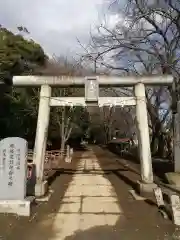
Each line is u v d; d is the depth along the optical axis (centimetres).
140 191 1105
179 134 1273
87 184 1437
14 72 2561
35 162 1123
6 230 694
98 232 706
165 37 1794
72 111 3444
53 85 1185
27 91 2952
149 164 1128
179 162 1274
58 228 734
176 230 712
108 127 6394
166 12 1673
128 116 4141
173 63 1741
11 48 2561
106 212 897
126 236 675
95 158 3338
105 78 1170
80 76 1177
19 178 836
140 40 1731
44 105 1166
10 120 2762
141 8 1711
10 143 841
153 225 757
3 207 811
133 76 1175
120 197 1120
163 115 2778
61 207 959
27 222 772
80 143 6481
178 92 1661
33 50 2659
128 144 4362
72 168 2202
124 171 2011
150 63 1875
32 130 3366
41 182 1112
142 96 1162
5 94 2623
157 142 2680
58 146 4388
